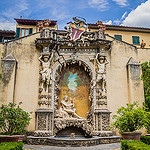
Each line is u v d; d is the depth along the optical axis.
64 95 20.64
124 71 21.09
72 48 20.61
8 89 19.08
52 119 18.78
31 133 18.55
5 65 19.59
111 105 20.00
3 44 20.39
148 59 21.95
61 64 20.19
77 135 18.08
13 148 11.23
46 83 19.16
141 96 20.38
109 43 20.31
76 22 20.78
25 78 19.81
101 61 20.03
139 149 10.73
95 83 19.83
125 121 14.73
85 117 20.14
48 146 15.96
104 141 17.28
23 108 19.09
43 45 19.78
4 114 15.90
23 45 20.59
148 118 15.57
